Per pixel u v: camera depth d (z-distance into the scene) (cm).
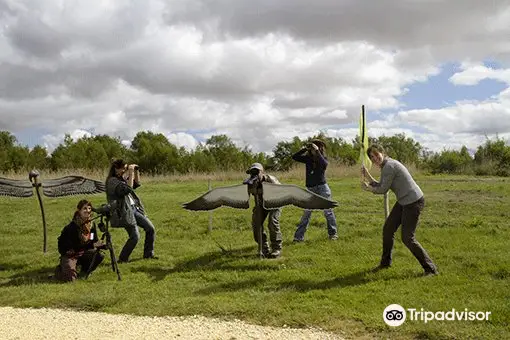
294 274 801
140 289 755
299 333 572
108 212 853
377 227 1107
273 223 918
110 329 596
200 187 2162
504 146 2950
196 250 1009
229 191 892
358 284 738
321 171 1002
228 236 1139
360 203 1443
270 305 649
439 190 1709
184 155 4806
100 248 848
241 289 738
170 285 773
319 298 682
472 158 3102
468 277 751
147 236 955
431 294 678
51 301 705
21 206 1648
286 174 2522
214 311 641
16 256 1006
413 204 753
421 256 760
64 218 1416
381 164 775
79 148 4672
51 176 2583
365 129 823
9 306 704
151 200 1706
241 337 563
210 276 812
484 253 874
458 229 1073
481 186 1814
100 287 773
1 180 980
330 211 1035
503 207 1303
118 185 898
